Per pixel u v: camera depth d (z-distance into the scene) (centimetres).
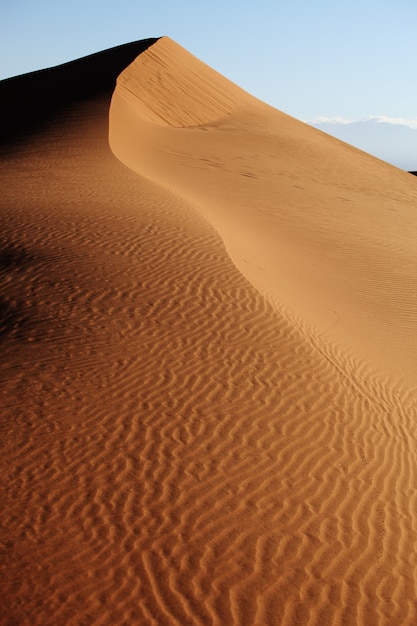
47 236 1517
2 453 865
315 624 664
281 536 766
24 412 944
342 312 1543
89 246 1464
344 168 3559
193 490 820
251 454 894
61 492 803
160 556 721
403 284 1905
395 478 893
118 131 2958
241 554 736
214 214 2041
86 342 1113
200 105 4194
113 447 883
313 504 820
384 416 1048
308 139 4081
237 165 3111
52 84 4109
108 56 4534
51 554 715
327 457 909
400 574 736
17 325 1165
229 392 1018
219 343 1141
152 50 4434
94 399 976
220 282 1355
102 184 2064
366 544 769
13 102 3756
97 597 669
